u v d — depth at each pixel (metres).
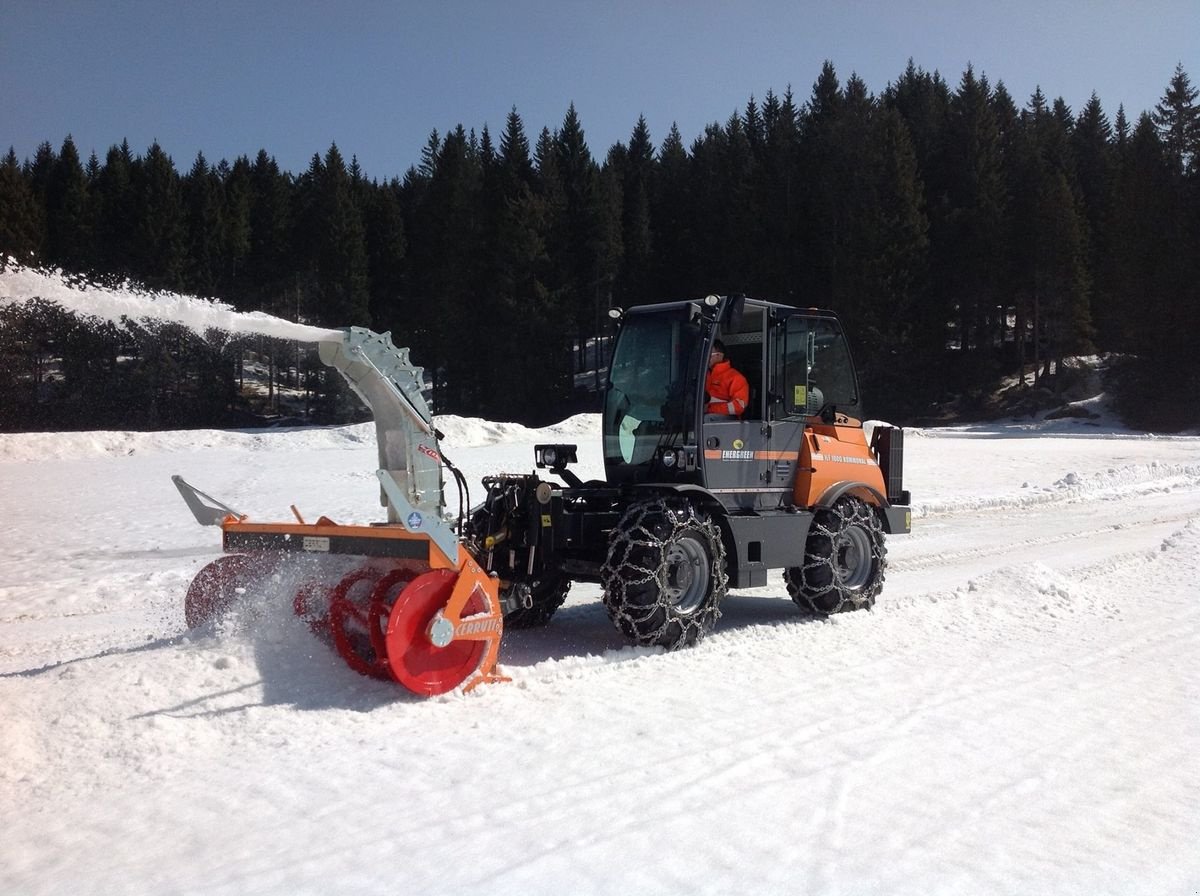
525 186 56.31
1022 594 8.08
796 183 57.56
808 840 3.49
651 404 7.04
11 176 47.44
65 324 12.62
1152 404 45.03
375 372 5.39
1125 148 59.22
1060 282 50.97
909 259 51.12
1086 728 4.84
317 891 3.10
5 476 19.30
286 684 5.14
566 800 3.82
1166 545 10.64
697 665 5.95
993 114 62.25
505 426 27.42
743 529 6.89
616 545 6.24
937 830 3.61
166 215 50.53
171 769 4.15
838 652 6.38
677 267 61.75
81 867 3.29
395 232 60.16
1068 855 3.42
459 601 5.13
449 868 3.25
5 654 6.45
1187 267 45.47
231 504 14.79
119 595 8.45
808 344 7.75
